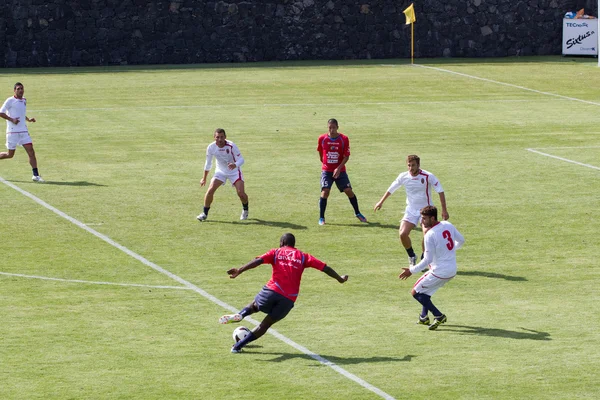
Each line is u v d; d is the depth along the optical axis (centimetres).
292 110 9869
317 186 6481
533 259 4722
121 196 6119
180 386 3103
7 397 3003
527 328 3697
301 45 14488
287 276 3350
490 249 4906
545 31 15012
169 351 3438
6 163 7162
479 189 6347
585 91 11262
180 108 9944
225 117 9425
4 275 4409
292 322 3778
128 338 3572
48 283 4294
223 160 5453
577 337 3591
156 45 14038
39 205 5841
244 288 4244
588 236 5166
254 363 3322
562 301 4056
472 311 3922
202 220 5497
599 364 3306
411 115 9606
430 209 3641
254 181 6631
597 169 7012
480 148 7875
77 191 6250
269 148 7875
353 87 11481
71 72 12950
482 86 11656
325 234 5231
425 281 3662
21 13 13538
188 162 7275
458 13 14750
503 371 3244
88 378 3172
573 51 14888
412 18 13988
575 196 6138
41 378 3169
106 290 4197
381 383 3136
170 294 4147
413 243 5047
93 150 7731
